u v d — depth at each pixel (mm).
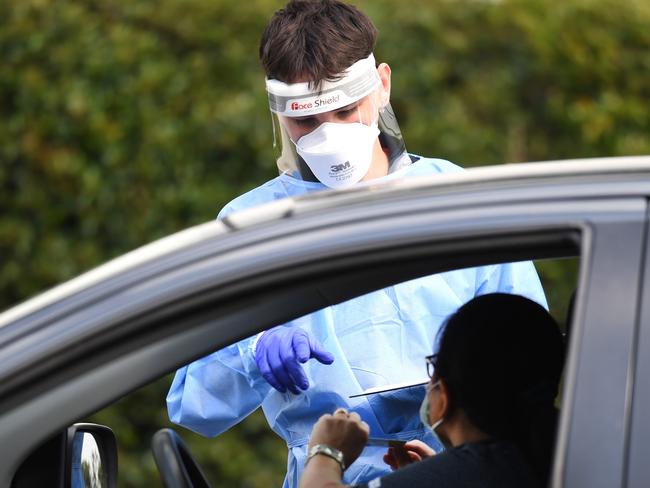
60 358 6168
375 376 9945
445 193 6461
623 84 22031
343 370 10008
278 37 10188
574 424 5922
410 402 9898
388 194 6594
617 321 6020
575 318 6074
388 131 10633
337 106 10094
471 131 21297
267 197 10703
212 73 20891
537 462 7371
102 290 6316
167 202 20797
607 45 21875
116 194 20922
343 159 10180
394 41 21203
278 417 10312
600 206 6223
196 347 6375
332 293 7055
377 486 7383
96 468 9180
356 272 6297
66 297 6355
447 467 7371
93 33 20953
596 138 21812
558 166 6789
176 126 20781
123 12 21000
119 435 20594
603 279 6070
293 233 6344
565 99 21797
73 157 20953
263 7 21000
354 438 8297
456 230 6230
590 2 21984
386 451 9922
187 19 20906
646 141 21969
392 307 9992
